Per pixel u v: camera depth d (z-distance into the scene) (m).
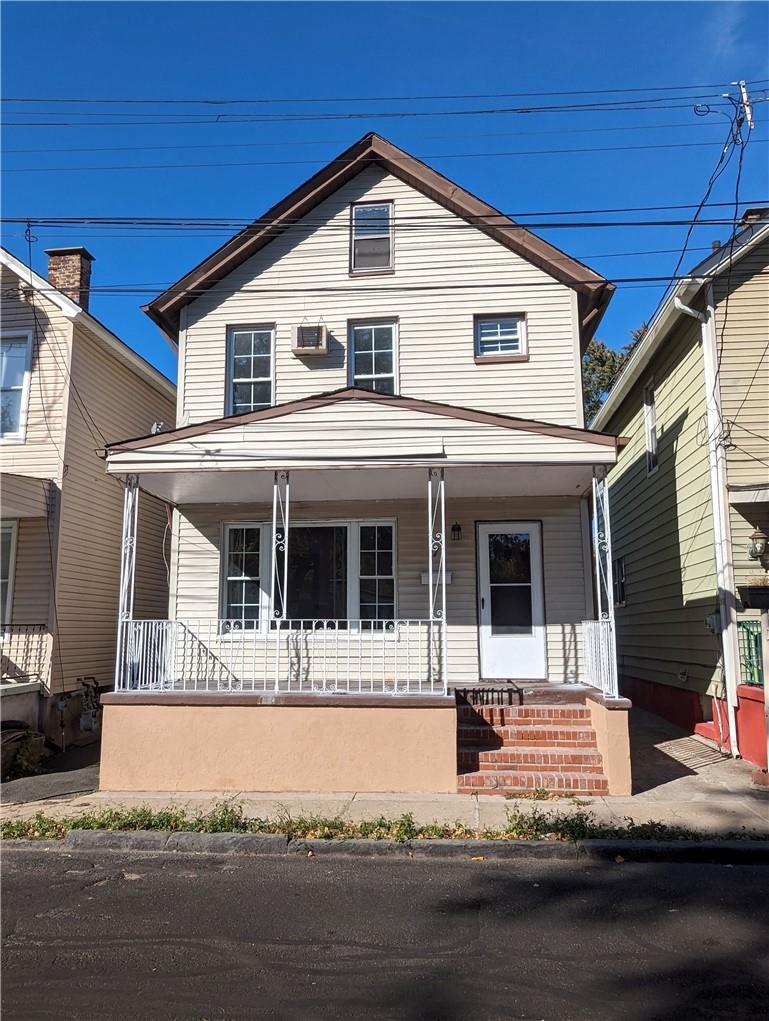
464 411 9.42
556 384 11.54
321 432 9.52
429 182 12.10
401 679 11.24
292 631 11.55
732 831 7.01
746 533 10.49
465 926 5.06
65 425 12.86
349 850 6.89
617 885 5.93
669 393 12.89
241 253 12.18
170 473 9.74
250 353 12.26
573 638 11.15
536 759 8.89
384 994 4.06
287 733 8.85
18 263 13.22
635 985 4.16
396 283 12.05
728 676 10.23
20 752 10.40
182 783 8.89
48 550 12.51
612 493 17.28
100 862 6.70
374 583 11.61
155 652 9.87
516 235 11.77
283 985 4.18
